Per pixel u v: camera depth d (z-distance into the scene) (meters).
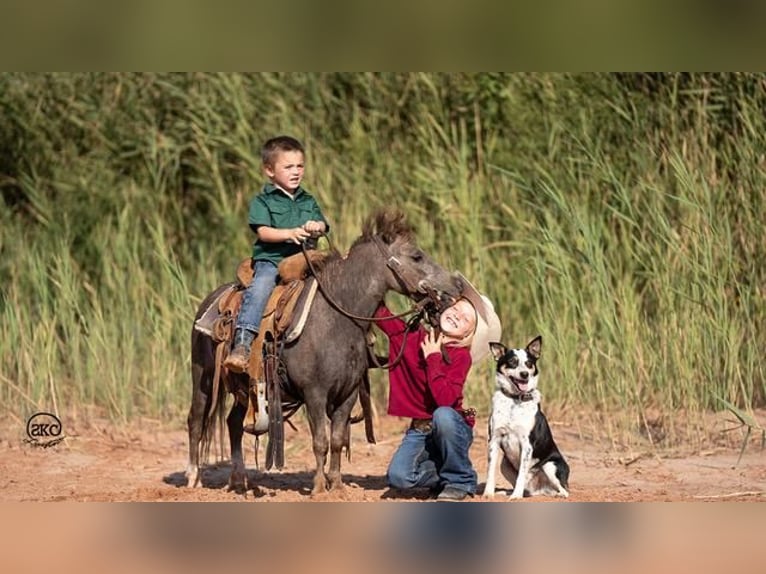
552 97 17.19
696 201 14.84
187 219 18.38
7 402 15.04
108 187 18.30
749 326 14.57
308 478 12.23
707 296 14.38
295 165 10.31
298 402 10.50
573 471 12.32
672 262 15.06
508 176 16.88
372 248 10.06
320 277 10.17
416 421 10.59
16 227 18.25
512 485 11.06
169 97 18.53
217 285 16.88
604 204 15.53
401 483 10.43
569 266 15.53
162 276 16.69
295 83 18.14
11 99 18.64
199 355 10.99
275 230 10.11
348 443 10.49
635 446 13.40
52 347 15.38
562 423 14.52
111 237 17.75
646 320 15.12
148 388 15.67
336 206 16.86
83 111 18.66
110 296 17.03
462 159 16.39
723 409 14.17
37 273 16.38
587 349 14.79
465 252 16.11
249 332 10.10
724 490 11.31
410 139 17.69
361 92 18.14
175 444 14.23
